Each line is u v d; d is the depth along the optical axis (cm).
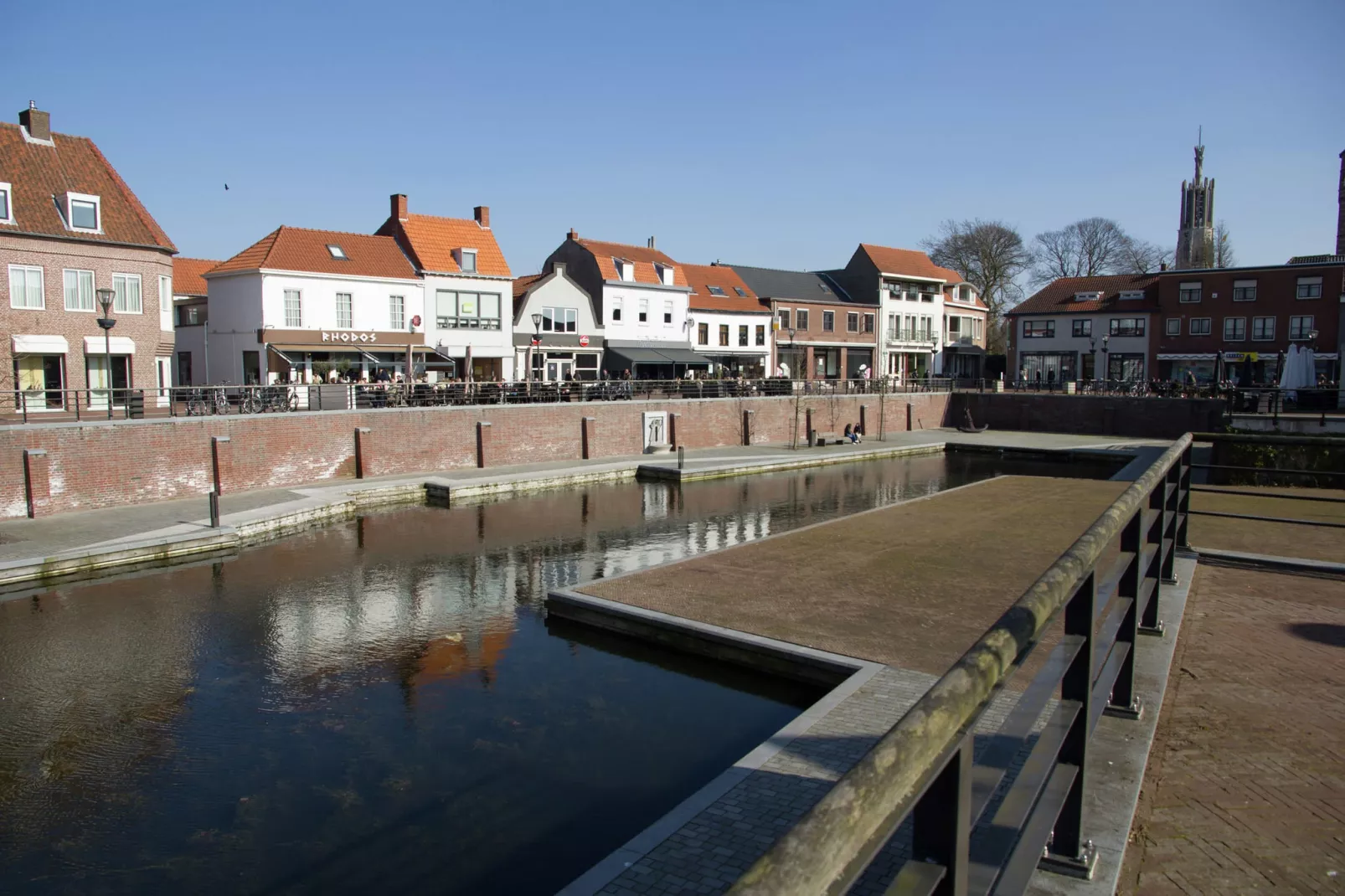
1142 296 5891
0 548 1858
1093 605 321
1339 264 5138
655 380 4219
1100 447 4234
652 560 2025
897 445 4434
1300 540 1130
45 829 903
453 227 4362
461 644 1420
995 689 209
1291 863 359
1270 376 5334
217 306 3850
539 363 4603
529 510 2694
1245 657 625
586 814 899
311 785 977
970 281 7944
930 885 181
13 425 2278
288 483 2750
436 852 841
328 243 3931
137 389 2481
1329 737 490
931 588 1446
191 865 834
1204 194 10938
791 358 6075
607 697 1176
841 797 146
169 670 1335
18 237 2950
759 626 1251
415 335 4031
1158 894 337
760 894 119
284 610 1627
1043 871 338
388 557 2047
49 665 1358
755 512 2688
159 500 2422
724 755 1010
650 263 5250
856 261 6706
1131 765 430
